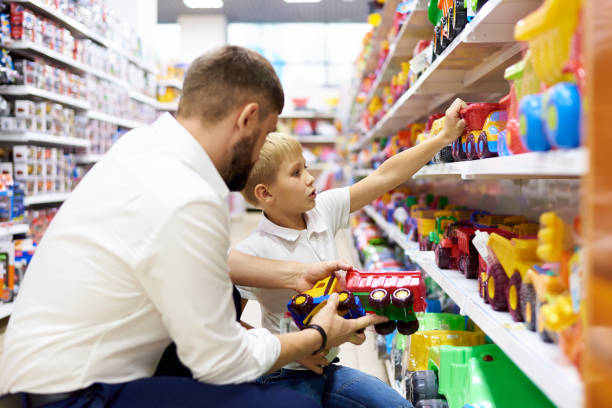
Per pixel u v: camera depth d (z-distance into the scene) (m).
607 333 0.63
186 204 0.99
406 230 2.84
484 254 1.33
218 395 1.03
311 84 12.04
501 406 1.30
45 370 1.01
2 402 1.06
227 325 1.04
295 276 1.44
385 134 4.74
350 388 1.45
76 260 1.04
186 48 11.47
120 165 1.10
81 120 4.63
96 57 4.96
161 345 1.12
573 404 0.68
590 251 0.62
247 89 1.11
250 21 12.14
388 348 2.49
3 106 3.60
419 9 2.13
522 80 1.03
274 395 1.04
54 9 4.05
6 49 3.72
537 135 0.80
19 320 1.06
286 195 1.53
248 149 1.17
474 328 1.92
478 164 1.24
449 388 1.51
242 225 9.34
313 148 11.73
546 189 1.74
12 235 3.68
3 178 3.27
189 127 1.14
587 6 0.61
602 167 0.61
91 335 1.03
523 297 1.02
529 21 0.81
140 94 6.50
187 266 0.98
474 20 1.29
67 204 1.12
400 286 1.38
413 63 2.20
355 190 1.75
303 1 10.40
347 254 5.84
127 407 1.01
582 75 0.70
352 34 12.50
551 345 0.90
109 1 6.63
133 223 1.00
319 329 1.18
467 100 2.55
